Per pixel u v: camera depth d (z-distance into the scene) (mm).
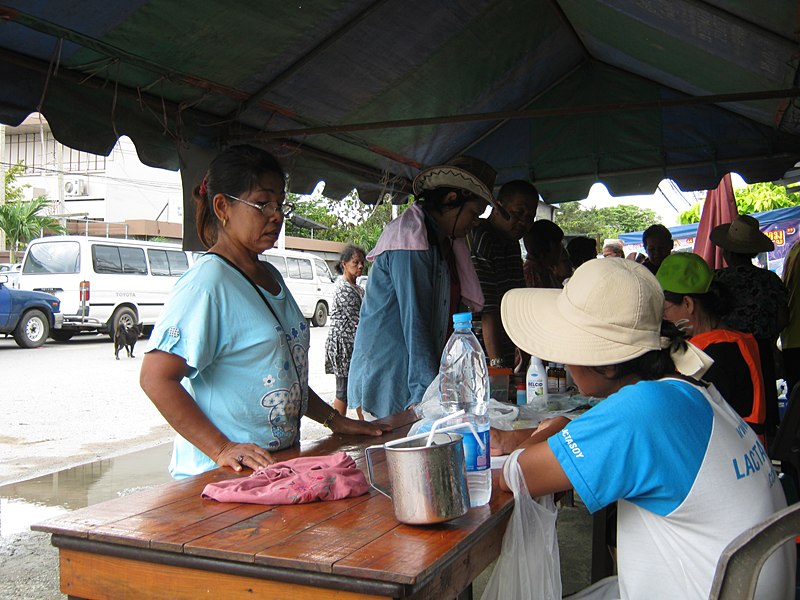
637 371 1632
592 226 46531
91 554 1501
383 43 4230
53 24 3021
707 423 1506
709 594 1337
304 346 2279
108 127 3566
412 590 1218
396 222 3096
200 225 2248
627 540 1574
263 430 2137
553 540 1699
